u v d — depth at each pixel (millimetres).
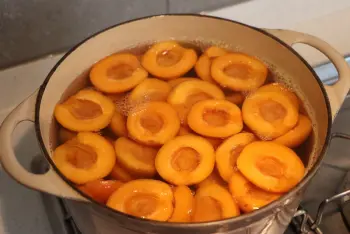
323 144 386
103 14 532
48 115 436
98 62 471
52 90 442
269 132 421
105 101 442
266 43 474
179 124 422
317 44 458
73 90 460
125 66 471
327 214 506
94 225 391
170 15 484
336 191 528
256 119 426
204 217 369
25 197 508
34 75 540
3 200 505
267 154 396
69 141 419
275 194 379
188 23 490
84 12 521
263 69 468
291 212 398
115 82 457
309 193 527
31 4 491
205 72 471
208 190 381
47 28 516
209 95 448
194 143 404
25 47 519
